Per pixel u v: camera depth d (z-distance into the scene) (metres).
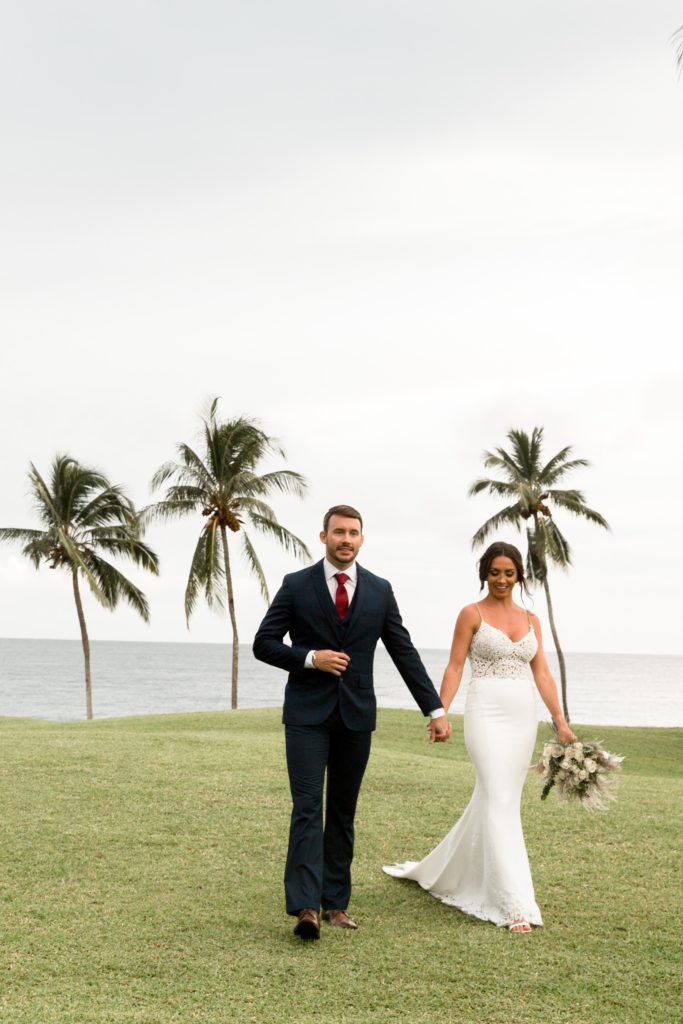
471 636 5.94
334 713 5.38
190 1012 4.09
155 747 12.28
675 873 6.47
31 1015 4.00
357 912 5.66
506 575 5.91
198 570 35.03
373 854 7.01
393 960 4.79
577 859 6.82
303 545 35.03
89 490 36.25
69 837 7.30
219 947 4.98
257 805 8.52
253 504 34.19
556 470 38.44
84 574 34.38
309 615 5.40
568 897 5.93
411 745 20.59
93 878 6.27
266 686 135.88
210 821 7.88
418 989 4.41
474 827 5.79
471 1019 4.07
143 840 7.25
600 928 5.34
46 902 5.73
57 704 83.19
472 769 11.79
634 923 5.43
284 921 5.45
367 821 7.98
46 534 36.31
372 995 4.34
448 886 5.97
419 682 5.64
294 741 5.34
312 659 5.29
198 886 6.13
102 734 14.38
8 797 8.68
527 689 5.87
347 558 5.44
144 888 6.07
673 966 4.74
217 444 34.16
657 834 7.57
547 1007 4.21
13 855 6.78
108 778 9.65
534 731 5.86
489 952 4.92
